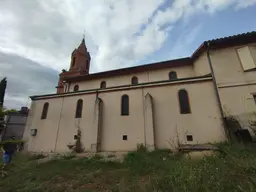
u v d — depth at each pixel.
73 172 7.46
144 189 4.76
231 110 10.10
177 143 10.70
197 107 11.14
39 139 14.48
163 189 4.64
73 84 18.70
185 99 11.77
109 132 12.64
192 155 8.13
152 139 11.10
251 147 7.53
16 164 9.84
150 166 7.11
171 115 11.59
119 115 12.91
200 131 10.54
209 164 5.84
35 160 11.13
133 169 7.00
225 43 11.57
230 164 5.53
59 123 14.50
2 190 5.75
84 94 14.88
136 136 11.73
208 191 4.01
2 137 24.14
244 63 10.72
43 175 7.09
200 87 11.55
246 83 10.35
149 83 13.00
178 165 6.21
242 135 9.10
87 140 12.84
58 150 13.40
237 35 10.82
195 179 4.64
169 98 12.10
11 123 25.94
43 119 15.24
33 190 5.54
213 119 10.48
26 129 15.36
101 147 12.34
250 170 4.76
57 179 6.61
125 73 16.58
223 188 4.02
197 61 13.30
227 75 10.95
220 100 10.57
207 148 8.55
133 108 12.71
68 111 14.72
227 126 9.77
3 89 29.62
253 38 10.94
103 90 14.29
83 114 13.99
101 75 17.39
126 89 13.64
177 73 14.48
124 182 5.65
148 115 11.87
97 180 6.17
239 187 3.82
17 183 6.31
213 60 11.66
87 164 8.69
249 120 9.48
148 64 15.35
